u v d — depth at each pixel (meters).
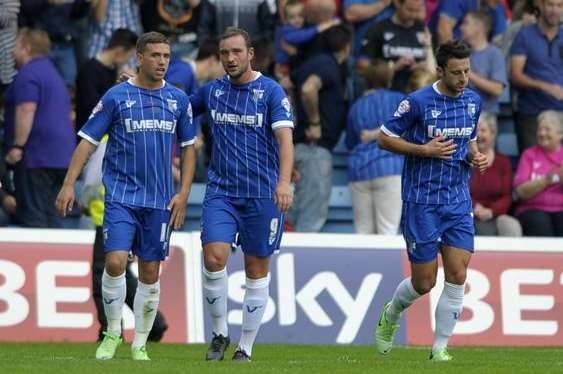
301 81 51.03
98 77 46.44
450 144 31.52
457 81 31.70
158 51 29.89
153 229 30.27
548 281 47.19
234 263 44.84
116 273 29.95
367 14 54.91
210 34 53.97
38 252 43.94
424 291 32.97
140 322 30.84
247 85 30.70
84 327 43.69
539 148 51.34
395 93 50.53
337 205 53.75
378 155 49.88
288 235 45.69
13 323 43.31
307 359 33.94
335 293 45.53
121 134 30.02
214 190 30.97
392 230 50.03
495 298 46.62
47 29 52.53
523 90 54.38
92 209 39.78
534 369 29.42
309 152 51.19
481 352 39.88
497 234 50.97
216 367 27.95
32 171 47.75
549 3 53.97
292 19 52.56
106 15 52.38
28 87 47.50
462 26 54.34
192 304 44.50
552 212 51.06
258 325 31.45
